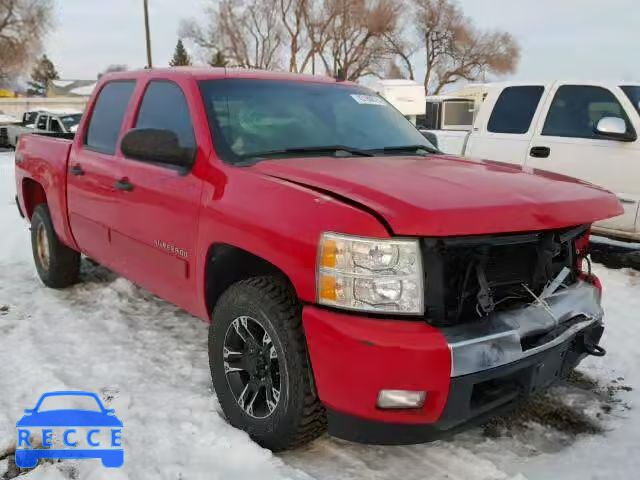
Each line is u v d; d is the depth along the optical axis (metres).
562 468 2.84
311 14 48.16
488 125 7.64
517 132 7.32
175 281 3.49
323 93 4.04
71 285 5.36
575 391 3.62
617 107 6.52
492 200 2.55
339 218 2.48
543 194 2.74
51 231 5.09
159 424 3.06
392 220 2.38
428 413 2.43
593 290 3.05
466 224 2.38
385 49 52.75
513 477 2.75
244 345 2.99
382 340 2.36
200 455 2.82
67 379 3.54
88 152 4.41
